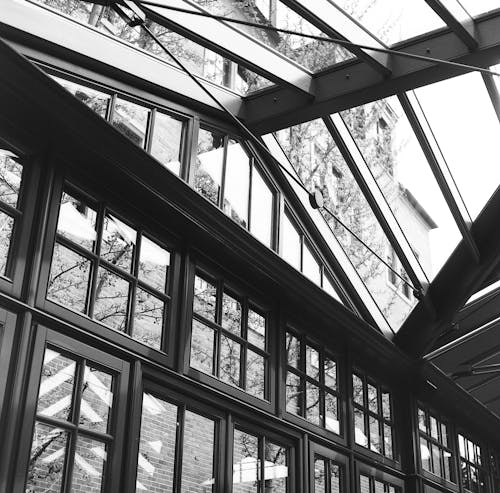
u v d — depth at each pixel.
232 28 5.40
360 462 7.14
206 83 5.93
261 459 5.80
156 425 4.89
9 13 4.49
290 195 6.96
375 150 6.76
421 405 8.77
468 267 7.46
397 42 5.69
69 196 4.75
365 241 7.45
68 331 4.38
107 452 4.47
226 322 5.88
